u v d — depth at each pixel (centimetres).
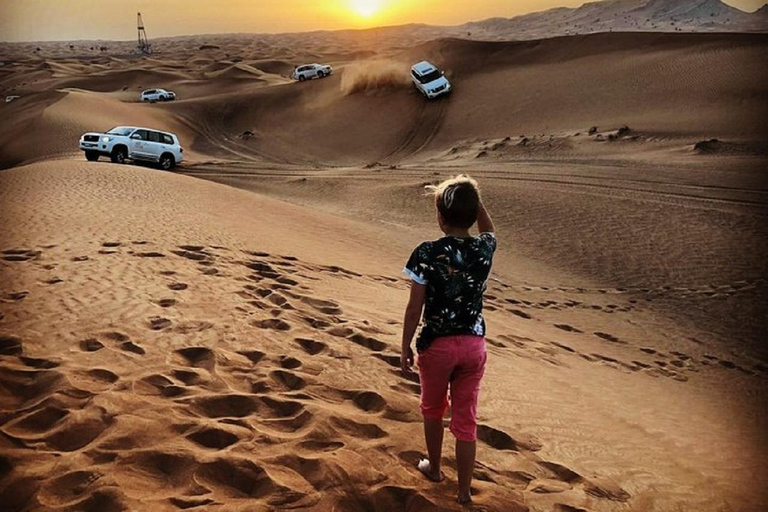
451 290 338
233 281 786
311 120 5562
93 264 773
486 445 454
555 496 392
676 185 2331
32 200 1267
